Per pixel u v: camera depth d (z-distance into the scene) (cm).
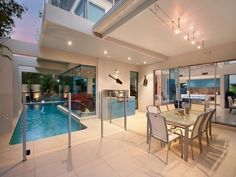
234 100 636
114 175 206
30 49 451
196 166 230
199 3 243
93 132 403
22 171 212
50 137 360
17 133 397
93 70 619
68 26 319
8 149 286
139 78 813
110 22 325
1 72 390
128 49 478
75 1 339
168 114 343
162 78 711
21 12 346
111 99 596
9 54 407
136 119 580
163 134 249
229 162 242
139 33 369
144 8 254
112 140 341
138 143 323
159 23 313
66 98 325
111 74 662
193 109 424
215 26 329
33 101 302
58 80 926
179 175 206
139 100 815
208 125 334
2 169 217
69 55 529
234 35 384
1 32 368
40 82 930
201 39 414
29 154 261
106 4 373
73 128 451
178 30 346
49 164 232
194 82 793
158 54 579
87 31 355
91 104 608
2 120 391
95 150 285
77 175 205
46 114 447
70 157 256
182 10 264
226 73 613
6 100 397
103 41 404
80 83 606
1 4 310
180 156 263
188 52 558
